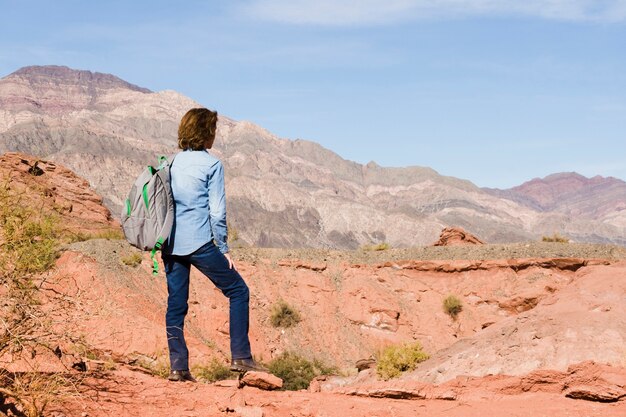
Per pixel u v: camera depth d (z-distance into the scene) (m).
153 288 53.75
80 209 68.38
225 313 56.69
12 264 4.68
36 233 4.80
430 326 63.06
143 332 38.06
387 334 62.50
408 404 6.38
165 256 5.69
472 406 6.35
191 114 5.65
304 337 60.66
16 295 4.71
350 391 6.84
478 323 62.31
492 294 63.38
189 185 5.53
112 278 51.03
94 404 4.91
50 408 4.72
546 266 63.25
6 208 4.71
